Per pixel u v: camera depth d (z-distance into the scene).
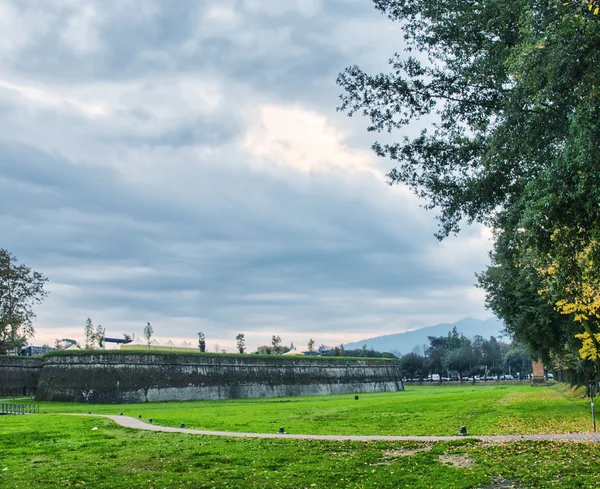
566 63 17.64
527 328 46.12
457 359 164.75
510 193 25.00
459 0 24.30
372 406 55.97
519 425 33.34
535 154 20.81
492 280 47.88
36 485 18.02
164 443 27.11
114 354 77.50
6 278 90.06
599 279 23.22
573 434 26.09
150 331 100.00
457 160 27.53
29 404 69.38
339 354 166.75
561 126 19.41
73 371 77.56
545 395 66.75
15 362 84.94
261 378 93.31
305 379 101.12
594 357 37.75
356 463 20.45
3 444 27.70
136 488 17.50
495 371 178.62
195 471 20.08
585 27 16.92
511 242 26.42
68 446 26.67
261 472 19.48
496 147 21.73
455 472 18.38
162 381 79.62
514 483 16.83
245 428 34.31
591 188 17.69
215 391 85.44
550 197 18.31
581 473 17.44
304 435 29.06
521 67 18.67
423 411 47.69
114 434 31.56
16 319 89.62
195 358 84.69
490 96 25.42
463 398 67.06
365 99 27.89
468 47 24.78
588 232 19.30
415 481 17.42
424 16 25.70
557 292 23.88
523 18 19.38
